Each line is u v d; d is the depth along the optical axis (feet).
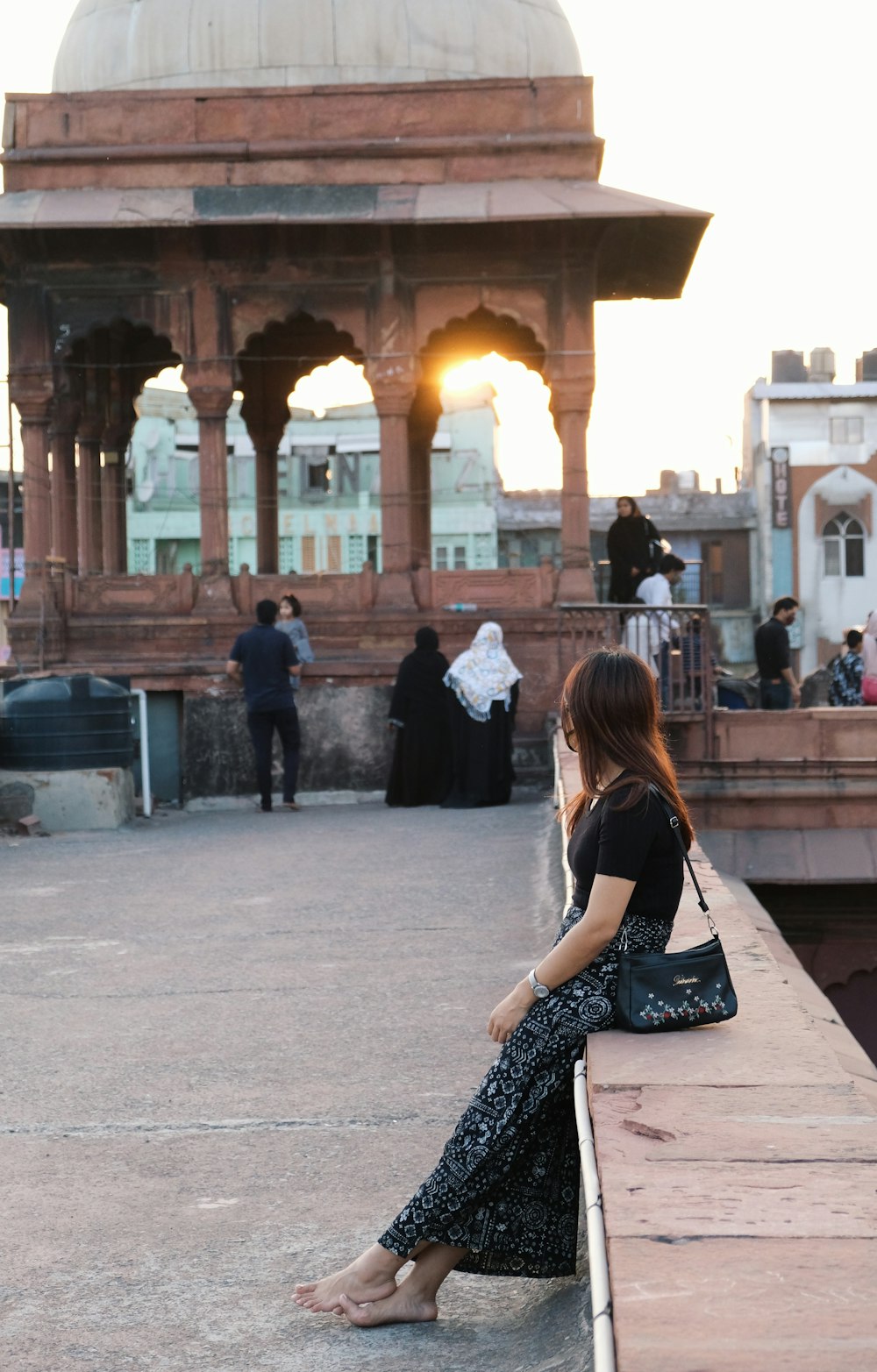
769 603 143.84
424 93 48.19
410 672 44.34
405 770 44.21
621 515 50.85
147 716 47.91
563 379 47.83
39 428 48.49
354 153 47.88
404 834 36.83
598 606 45.78
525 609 47.78
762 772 45.62
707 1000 10.04
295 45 49.85
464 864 31.01
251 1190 12.75
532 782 46.57
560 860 28.50
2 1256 11.30
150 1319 10.06
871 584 142.72
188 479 144.25
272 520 60.95
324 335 59.77
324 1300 10.06
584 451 47.93
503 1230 10.02
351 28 49.96
